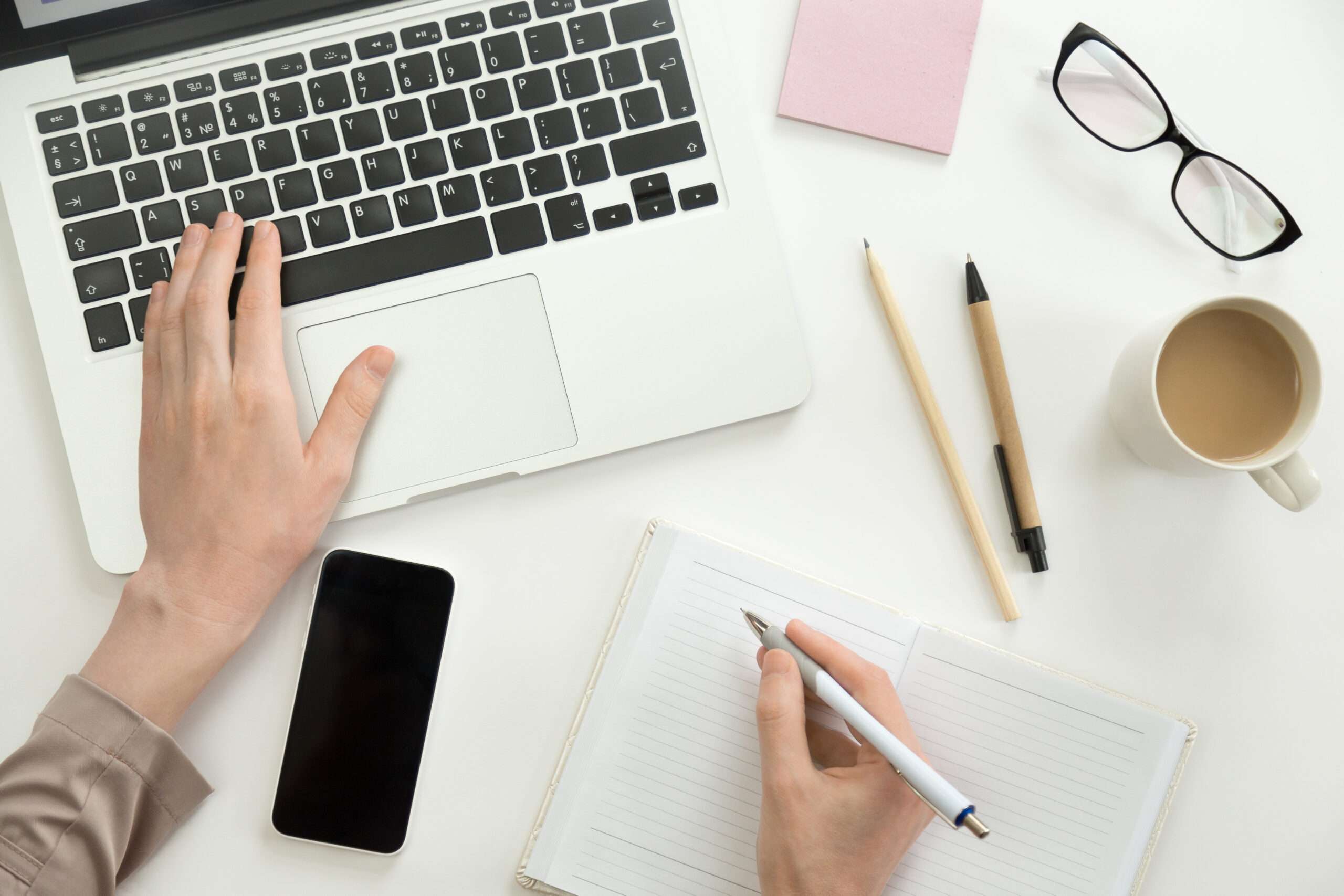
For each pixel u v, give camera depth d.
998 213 0.66
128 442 0.60
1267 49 0.66
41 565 0.64
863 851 0.54
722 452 0.64
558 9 0.61
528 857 0.62
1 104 0.60
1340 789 0.64
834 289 0.65
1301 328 0.56
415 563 0.62
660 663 0.62
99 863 0.56
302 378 0.61
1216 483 0.65
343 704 0.62
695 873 0.62
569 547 0.64
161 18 0.60
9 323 0.64
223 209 0.60
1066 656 0.64
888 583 0.65
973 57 0.66
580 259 0.61
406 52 0.61
